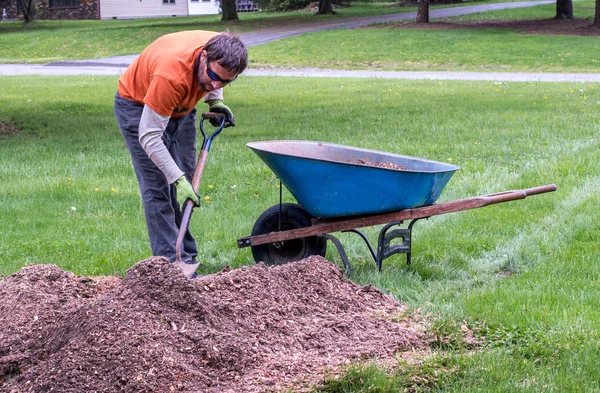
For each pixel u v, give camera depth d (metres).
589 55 26.09
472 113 13.70
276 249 5.64
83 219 7.00
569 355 3.89
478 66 25.05
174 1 51.88
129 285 4.03
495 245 6.15
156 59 4.52
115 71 25.05
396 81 20.27
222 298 4.22
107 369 3.43
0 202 7.65
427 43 30.02
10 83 20.69
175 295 3.97
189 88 4.46
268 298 4.37
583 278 5.19
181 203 4.58
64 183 8.46
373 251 5.79
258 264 4.69
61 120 13.75
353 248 6.11
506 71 23.67
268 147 5.39
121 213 7.29
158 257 4.16
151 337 3.63
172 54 4.42
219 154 10.16
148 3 51.50
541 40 30.12
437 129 11.98
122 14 51.09
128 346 3.53
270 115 14.01
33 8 46.34
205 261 5.82
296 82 20.31
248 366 3.70
